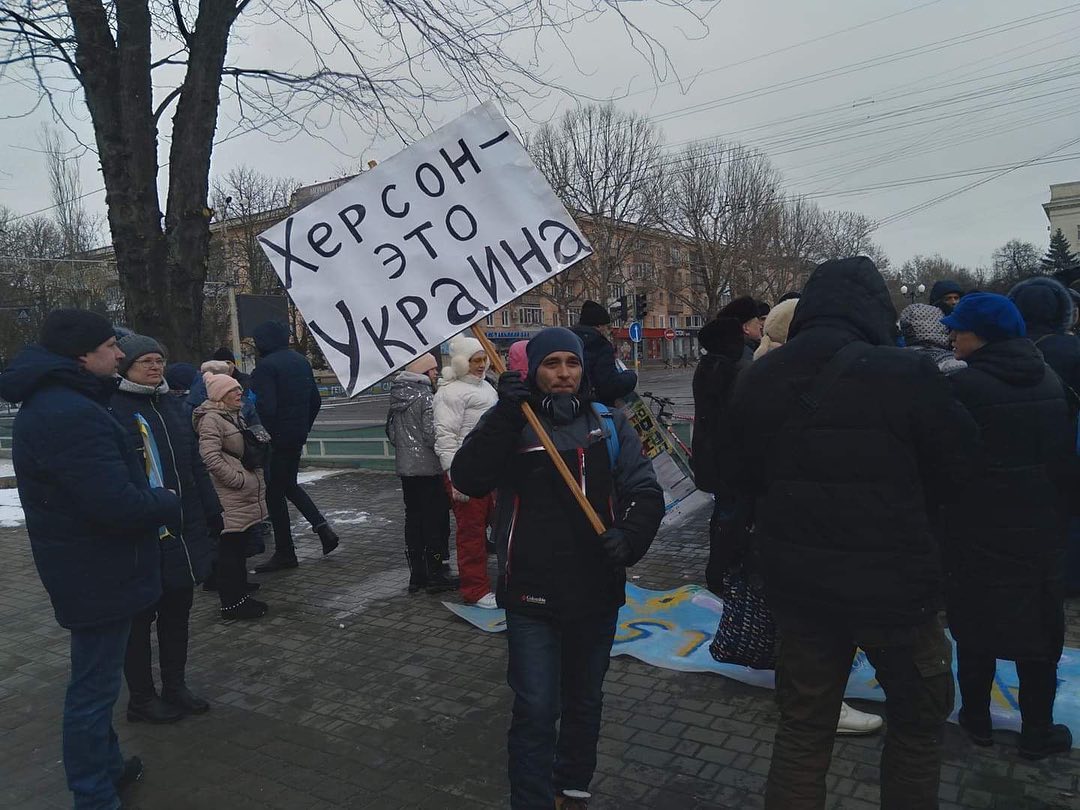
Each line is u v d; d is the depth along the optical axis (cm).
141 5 648
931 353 459
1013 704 334
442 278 302
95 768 285
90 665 284
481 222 302
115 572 281
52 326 278
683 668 392
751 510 338
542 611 249
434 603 523
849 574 204
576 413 264
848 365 210
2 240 3316
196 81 675
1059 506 278
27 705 400
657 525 259
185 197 679
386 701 379
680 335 6975
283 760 328
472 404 492
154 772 323
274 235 309
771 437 221
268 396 596
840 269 225
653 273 4341
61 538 274
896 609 202
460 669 412
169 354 675
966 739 311
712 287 4125
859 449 204
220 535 505
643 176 3312
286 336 622
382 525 770
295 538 736
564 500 253
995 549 273
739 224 4081
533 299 5553
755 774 297
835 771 294
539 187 301
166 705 371
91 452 268
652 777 299
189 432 378
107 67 655
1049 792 273
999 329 277
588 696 265
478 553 504
